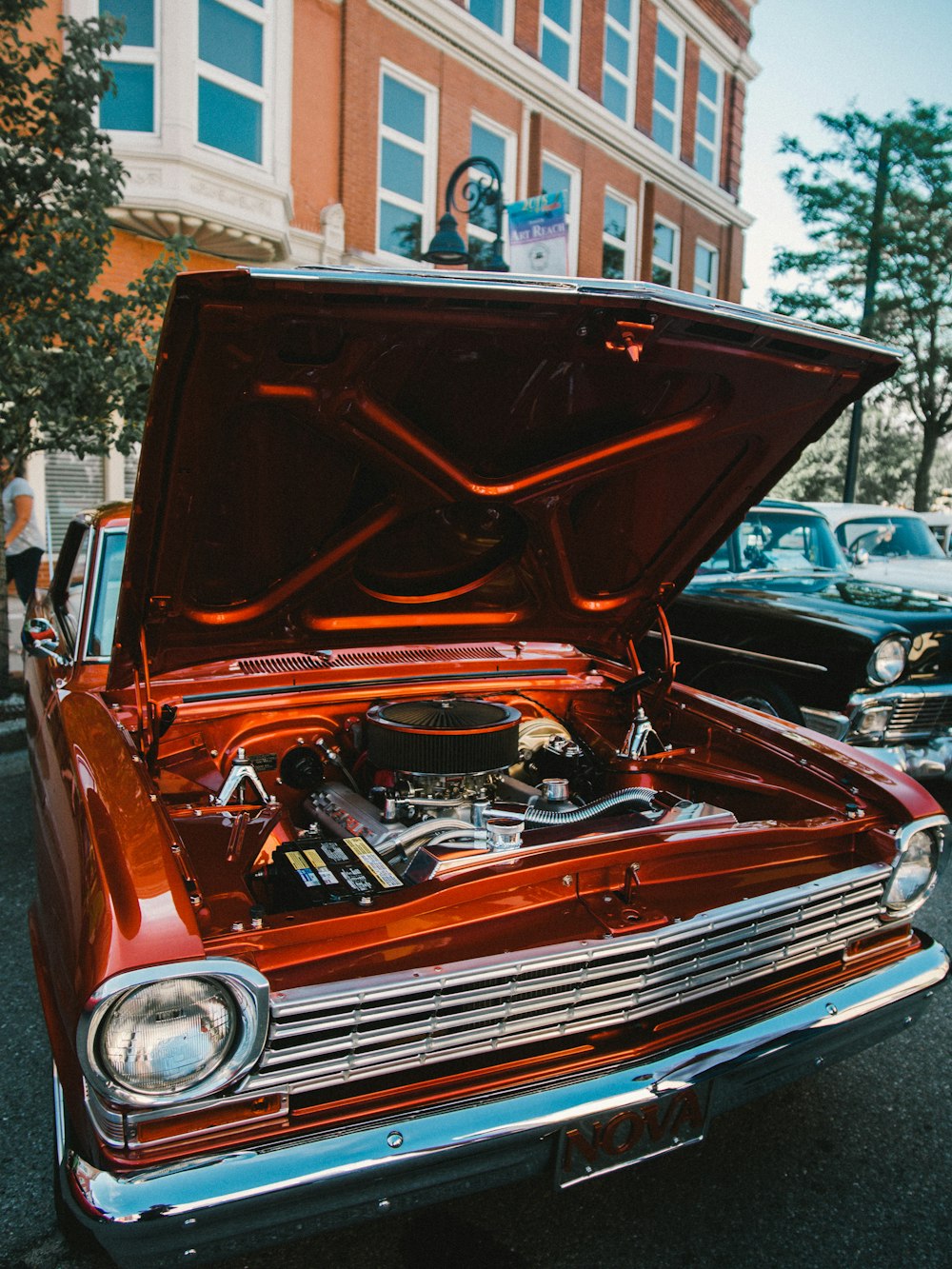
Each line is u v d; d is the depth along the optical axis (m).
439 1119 1.46
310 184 9.74
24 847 3.65
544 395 2.07
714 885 1.90
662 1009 1.70
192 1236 1.30
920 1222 1.96
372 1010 1.44
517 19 11.89
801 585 5.32
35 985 2.72
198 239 8.76
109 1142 1.31
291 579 2.31
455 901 1.61
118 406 5.52
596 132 13.32
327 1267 1.80
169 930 1.34
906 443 20.77
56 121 5.14
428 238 11.34
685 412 2.24
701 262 16.73
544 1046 1.65
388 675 2.71
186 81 8.03
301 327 1.68
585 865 1.74
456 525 2.43
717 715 2.63
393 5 10.19
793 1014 1.82
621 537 2.63
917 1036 2.68
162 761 2.23
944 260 13.72
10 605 8.77
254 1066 1.35
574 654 3.09
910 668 4.26
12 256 5.01
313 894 1.61
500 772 2.43
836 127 13.58
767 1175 2.10
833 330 2.02
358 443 2.02
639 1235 1.91
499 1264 1.82
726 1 15.73
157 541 1.99
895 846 2.01
